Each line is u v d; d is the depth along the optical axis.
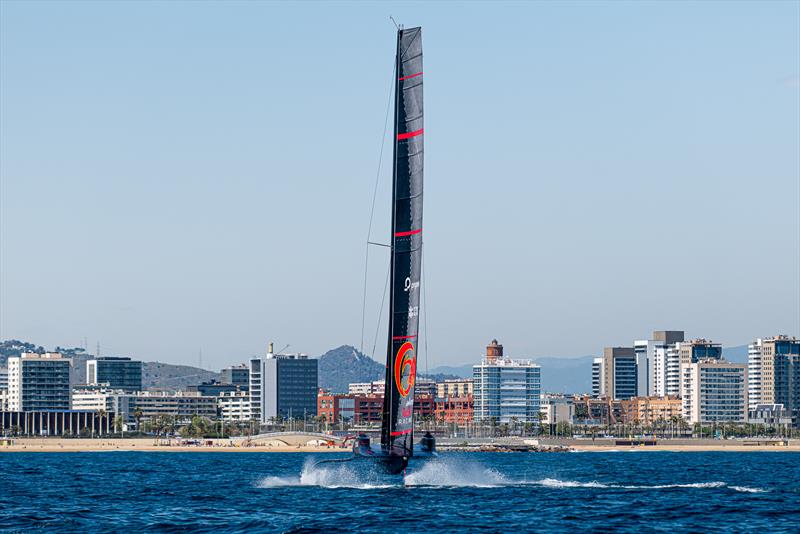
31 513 143.25
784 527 124.12
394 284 144.12
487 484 180.00
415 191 142.88
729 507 145.25
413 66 142.25
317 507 141.00
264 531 118.31
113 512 143.62
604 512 136.75
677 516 133.62
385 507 139.50
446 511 135.38
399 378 144.50
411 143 142.75
